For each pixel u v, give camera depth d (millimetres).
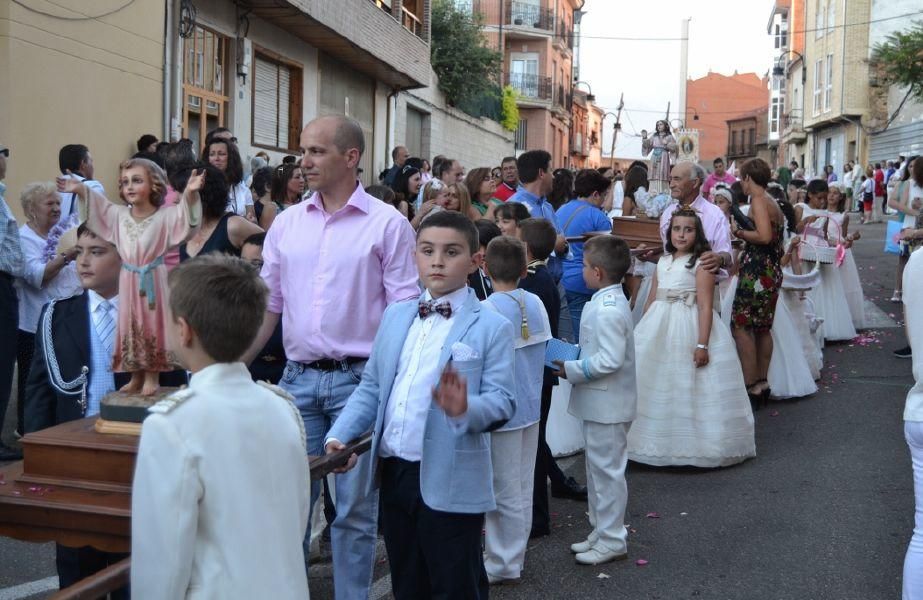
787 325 8859
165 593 2418
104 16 11086
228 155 7621
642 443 6879
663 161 10688
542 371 5055
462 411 3154
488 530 4938
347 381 4281
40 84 10008
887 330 11945
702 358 6793
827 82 46219
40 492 2926
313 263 4289
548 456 5949
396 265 4309
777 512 5996
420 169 11742
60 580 3527
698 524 5824
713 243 7211
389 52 19984
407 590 3869
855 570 5117
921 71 32938
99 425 3080
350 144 4293
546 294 5828
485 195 9508
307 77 17891
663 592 4879
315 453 4367
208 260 2668
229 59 14773
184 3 12781
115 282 3988
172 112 12703
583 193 8383
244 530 2486
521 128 46938
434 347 3719
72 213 7598
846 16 42125
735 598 4805
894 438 7527
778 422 8094
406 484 3703
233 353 2613
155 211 3328
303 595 2641
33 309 6945
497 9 44094
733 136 83875
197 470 2449
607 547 5242
